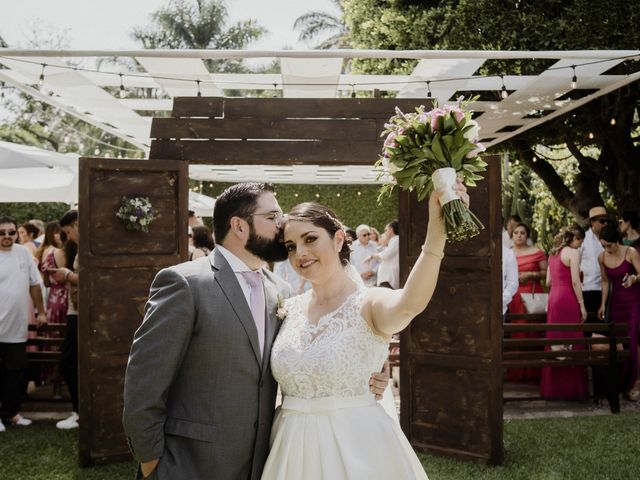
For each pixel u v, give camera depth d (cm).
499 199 438
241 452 210
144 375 204
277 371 218
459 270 451
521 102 692
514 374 704
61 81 598
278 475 208
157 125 473
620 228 712
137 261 452
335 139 473
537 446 466
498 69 755
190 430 206
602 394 598
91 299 443
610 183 975
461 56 485
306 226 221
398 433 219
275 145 473
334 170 1073
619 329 573
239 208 226
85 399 437
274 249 227
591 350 590
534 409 594
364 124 475
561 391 603
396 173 204
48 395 659
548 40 722
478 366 439
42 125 2416
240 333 213
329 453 204
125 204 444
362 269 899
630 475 399
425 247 192
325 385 209
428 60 538
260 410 215
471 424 442
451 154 196
